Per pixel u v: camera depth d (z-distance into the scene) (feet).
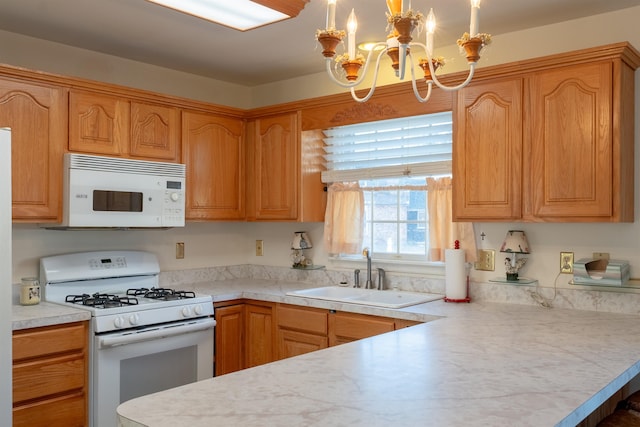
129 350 9.34
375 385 4.90
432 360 5.78
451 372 5.32
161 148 11.09
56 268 10.33
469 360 5.79
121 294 10.95
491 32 9.97
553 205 8.48
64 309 9.21
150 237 12.20
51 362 8.63
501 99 9.01
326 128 11.57
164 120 11.16
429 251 10.74
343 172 11.95
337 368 5.46
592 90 8.14
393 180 11.60
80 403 9.00
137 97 10.68
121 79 11.63
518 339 6.83
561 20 9.35
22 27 9.74
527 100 8.75
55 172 9.49
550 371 5.38
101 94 10.14
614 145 7.97
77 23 9.53
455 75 9.46
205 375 10.64
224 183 12.36
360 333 9.71
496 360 5.79
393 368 5.46
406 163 11.12
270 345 11.16
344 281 12.23
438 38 10.25
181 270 12.72
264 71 12.70
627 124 8.36
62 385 8.75
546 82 8.56
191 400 4.50
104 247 11.38
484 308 9.35
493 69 9.01
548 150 8.54
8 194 7.42
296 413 4.20
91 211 9.77
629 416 6.42
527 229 9.77
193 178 11.71
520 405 4.39
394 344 6.55
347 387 4.84
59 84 9.55
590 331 7.34
